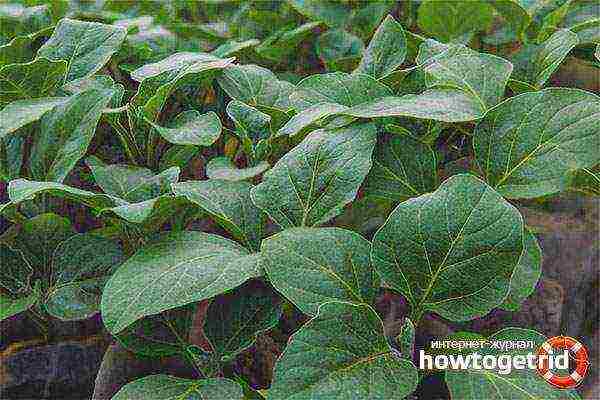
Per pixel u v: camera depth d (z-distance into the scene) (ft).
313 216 1.91
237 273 1.76
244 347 1.98
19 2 3.10
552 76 2.88
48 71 2.29
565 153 1.86
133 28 2.67
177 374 2.19
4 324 2.39
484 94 2.07
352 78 2.20
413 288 1.79
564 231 2.77
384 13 3.01
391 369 1.68
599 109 1.87
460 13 2.73
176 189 1.93
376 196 2.05
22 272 2.10
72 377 2.36
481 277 1.73
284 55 2.96
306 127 2.13
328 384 1.62
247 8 3.29
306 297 1.73
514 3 2.59
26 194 1.80
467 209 1.73
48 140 2.12
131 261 1.85
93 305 2.01
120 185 2.08
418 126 2.22
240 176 2.04
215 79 2.52
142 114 2.19
